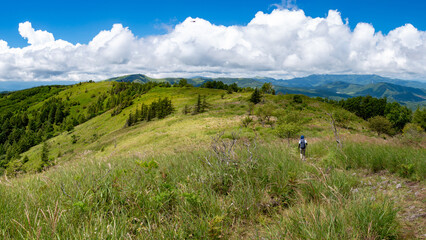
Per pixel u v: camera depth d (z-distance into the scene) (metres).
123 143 54.84
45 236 2.02
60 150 94.62
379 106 91.62
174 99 139.12
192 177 3.92
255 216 2.89
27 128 167.38
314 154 8.30
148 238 2.28
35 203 2.88
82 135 116.62
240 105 92.75
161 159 6.07
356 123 47.31
